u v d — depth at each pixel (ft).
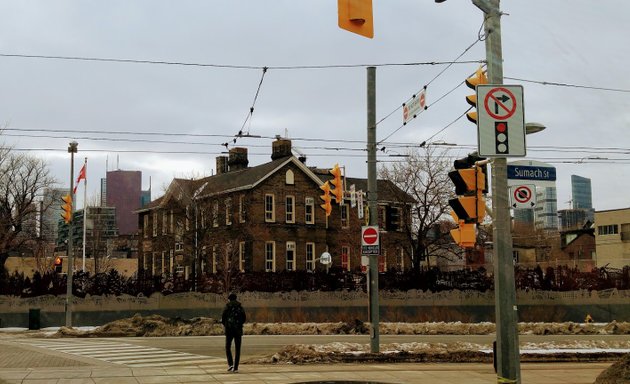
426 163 155.74
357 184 190.39
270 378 47.06
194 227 159.63
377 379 46.42
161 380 46.44
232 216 167.12
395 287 129.39
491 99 31.04
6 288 118.21
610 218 228.84
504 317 30.83
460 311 126.11
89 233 268.41
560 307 126.82
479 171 33.88
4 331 108.17
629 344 71.56
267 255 164.66
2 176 181.37
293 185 171.53
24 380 46.70
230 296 52.31
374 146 64.03
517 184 34.83
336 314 125.39
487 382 45.21
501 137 30.83
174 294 123.34
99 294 121.19
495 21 32.58
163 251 188.75
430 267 158.30
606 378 40.24
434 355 59.98
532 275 130.82
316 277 131.34
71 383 45.19
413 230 164.96
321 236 174.09
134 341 87.20
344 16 30.17
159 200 197.26
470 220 33.81
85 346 79.00
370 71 64.64
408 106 62.28
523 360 61.93
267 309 123.95
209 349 74.54
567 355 62.85
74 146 113.91
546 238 296.51
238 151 190.80
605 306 127.44
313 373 50.06
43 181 198.18
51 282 121.70
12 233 177.68
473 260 158.30
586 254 265.75
